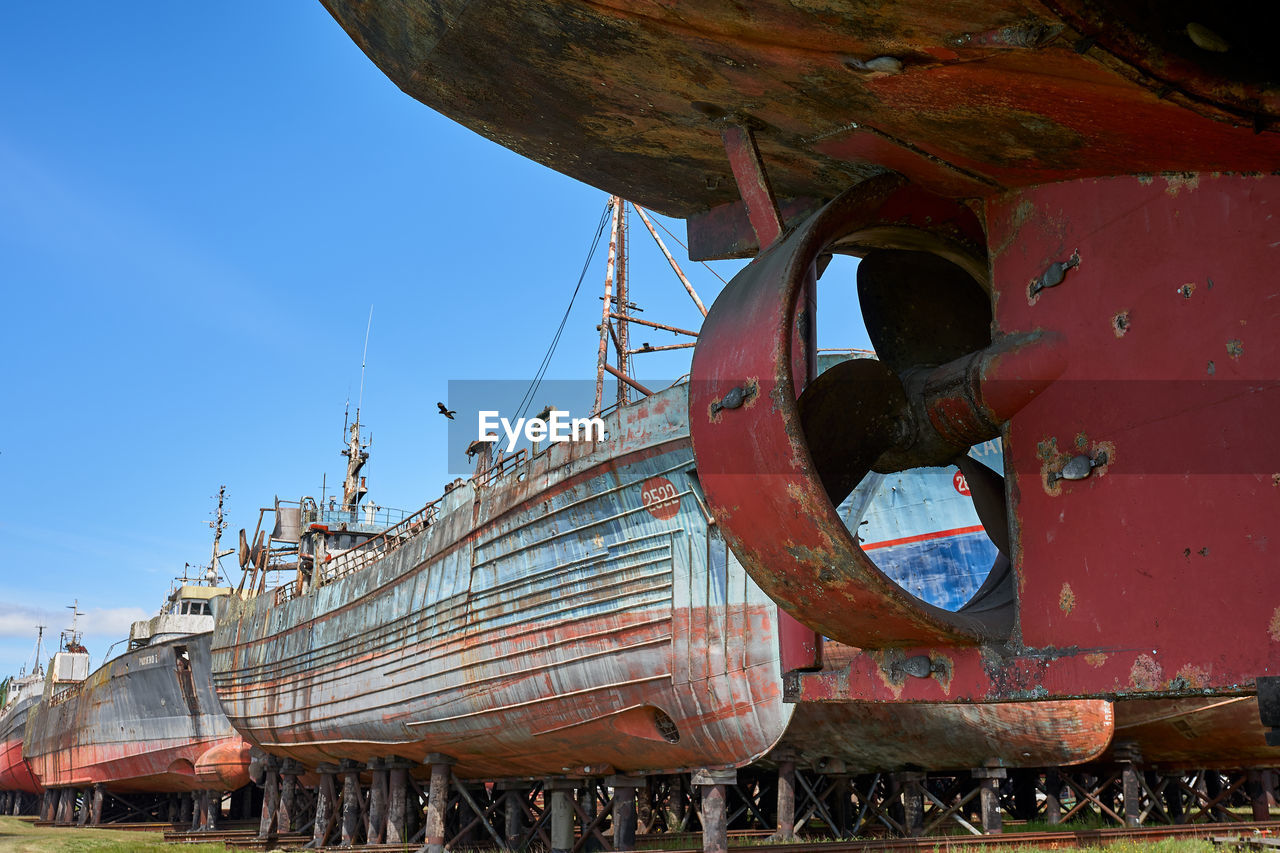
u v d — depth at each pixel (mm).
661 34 4418
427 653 17203
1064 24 3391
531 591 14836
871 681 4758
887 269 5934
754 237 6242
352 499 33719
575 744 14797
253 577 29203
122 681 33188
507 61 5070
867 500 15500
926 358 5840
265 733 25188
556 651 14344
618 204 27844
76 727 36312
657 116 5270
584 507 14016
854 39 3941
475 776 18906
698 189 6234
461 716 16438
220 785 29828
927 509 15109
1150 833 15047
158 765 31406
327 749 22047
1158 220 3998
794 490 4133
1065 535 4055
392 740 18859
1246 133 3623
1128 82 3555
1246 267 3709
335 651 21094
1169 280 3908
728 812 20797
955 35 3701
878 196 4789
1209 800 20188
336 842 22719
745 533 4461
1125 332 4004
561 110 5438
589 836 16438
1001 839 14016
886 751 15492
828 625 4555
